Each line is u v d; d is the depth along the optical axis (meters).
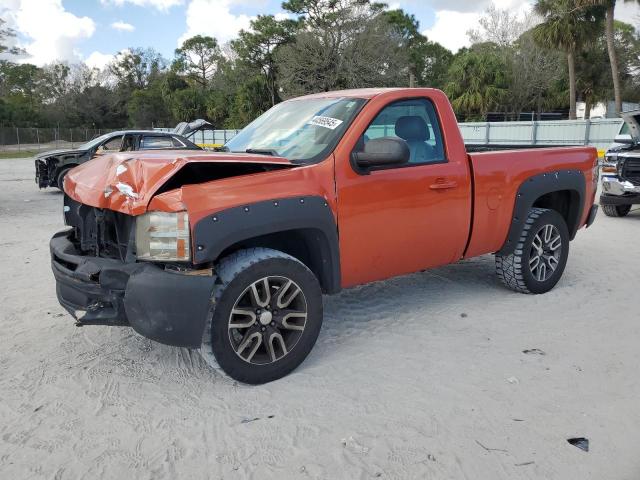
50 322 4.76
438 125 4.39
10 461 2.82
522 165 4.86
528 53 44.72
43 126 68.31
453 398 3.33
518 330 4.36
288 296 3.58
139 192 3.20
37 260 7.05
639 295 5.16
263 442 2.94
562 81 46.50
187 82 76.38
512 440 2.90
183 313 3.14
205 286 3.15
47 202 13.00
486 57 41.81
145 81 80.44
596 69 44.50
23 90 77.75
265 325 3.50
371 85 44.09
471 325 4.48
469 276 5.88
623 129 10.16
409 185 4.09
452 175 4.36
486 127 24.80
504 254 5.01
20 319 4.84
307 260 3.94
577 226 5.55
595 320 4.54
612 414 3.12
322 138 3.92
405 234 4.14
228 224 3.21
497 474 2.64
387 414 3.17
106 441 2.98
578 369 3.67
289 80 44.91
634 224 9.16
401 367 3.76
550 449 2.81
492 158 4.66
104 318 3.38
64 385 3.61
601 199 9.65
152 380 3.67
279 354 3.60
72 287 3.54
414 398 3.34
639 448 2.81
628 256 6.75
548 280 5.25
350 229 3.82
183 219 3.10
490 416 3.12
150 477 2.69
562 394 3.35
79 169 4.03
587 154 5.51
